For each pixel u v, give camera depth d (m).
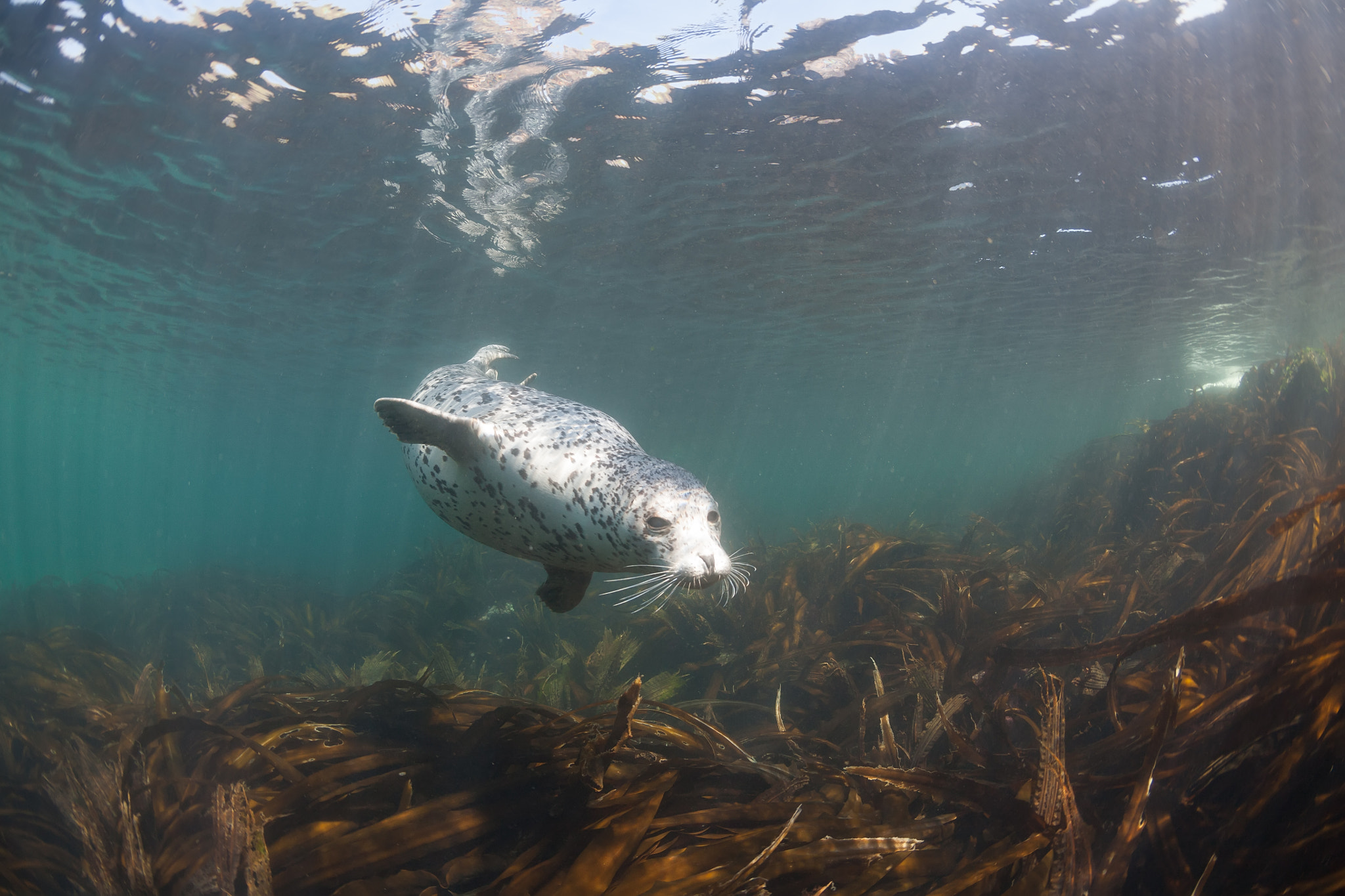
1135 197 10.70
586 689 4.75
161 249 12.53
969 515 9.31
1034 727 2.77
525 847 2.30
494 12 6.74
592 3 6.60
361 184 10.00
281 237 11.86
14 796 2.96
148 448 53.44
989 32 6.94
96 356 22.34
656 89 7.85
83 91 7.98
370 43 7.16
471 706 3.47
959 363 24.31
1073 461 12.14
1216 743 2.20
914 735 3.06
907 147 9.05
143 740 2.53
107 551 46.19
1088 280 14.84
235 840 2.04
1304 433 5.52
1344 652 2.07
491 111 8.25
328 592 13.34
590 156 9.26
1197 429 8.08
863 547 6.73
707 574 2.72
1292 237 12.92
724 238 12.04
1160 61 7.38
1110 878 1.91
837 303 16.08
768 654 5.18
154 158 9.35
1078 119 8.45
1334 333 23.70
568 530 3.05
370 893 2.07
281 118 8.45
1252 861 1.95
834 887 2.07
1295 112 8.36
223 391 27.61
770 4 6.61
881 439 57.09
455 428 2.98
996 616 3.89
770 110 8.24
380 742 2.74
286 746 2.76
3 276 14.42
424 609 8.64
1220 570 3.75
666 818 2.32
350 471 64.31
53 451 57.78
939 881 2.19
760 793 2.57
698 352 21.31
